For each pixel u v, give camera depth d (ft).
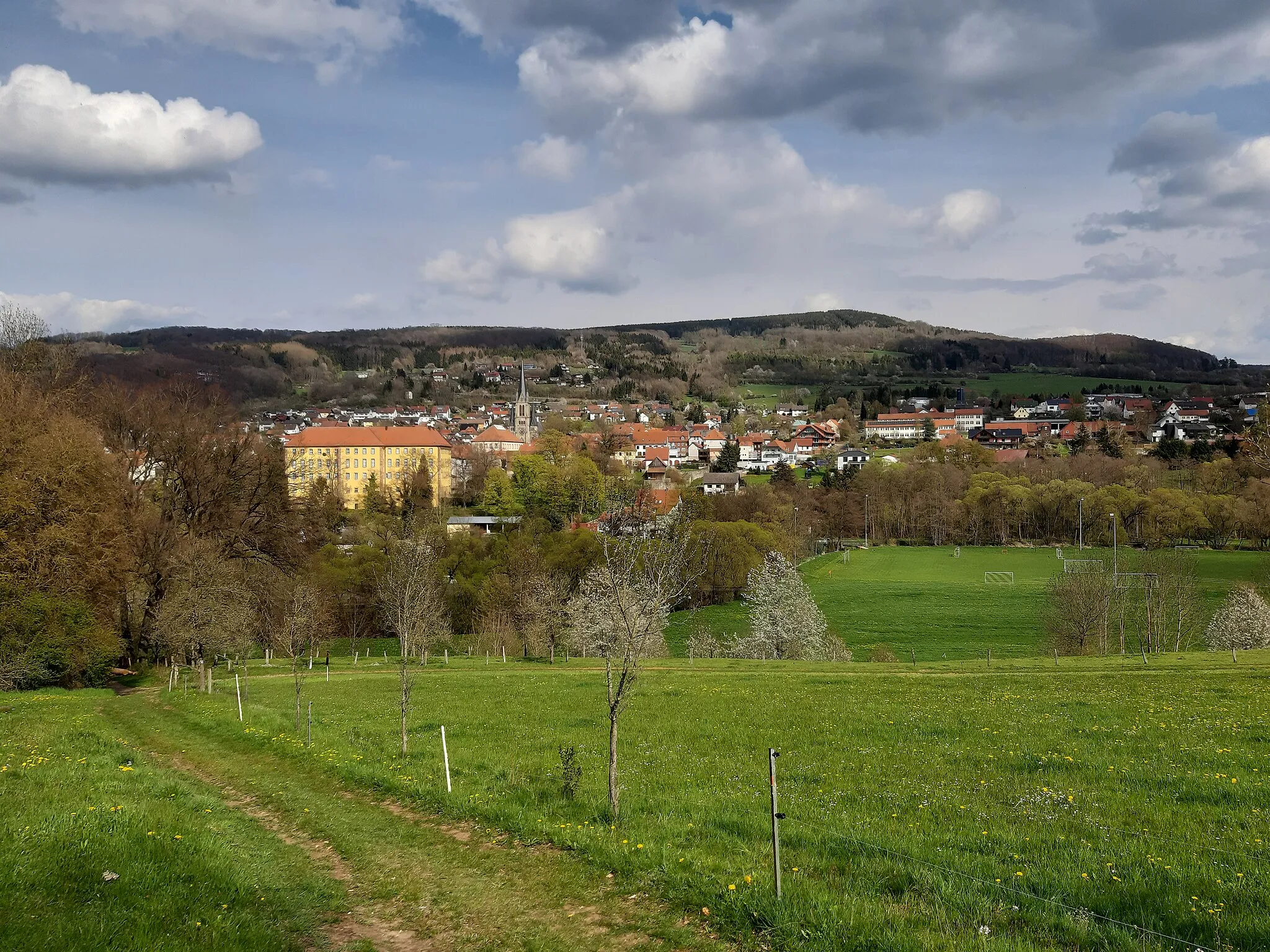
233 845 52.26
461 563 369.71
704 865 45.96
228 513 218.79
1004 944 34.17
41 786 60.95
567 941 39.55
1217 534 456.04
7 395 154.30
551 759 81.15
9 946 32.76
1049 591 285.43
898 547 522.88
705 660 200.34
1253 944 34.35
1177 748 78.02
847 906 39.19
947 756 77.97
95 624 165.89
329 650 231.09
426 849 54.44
